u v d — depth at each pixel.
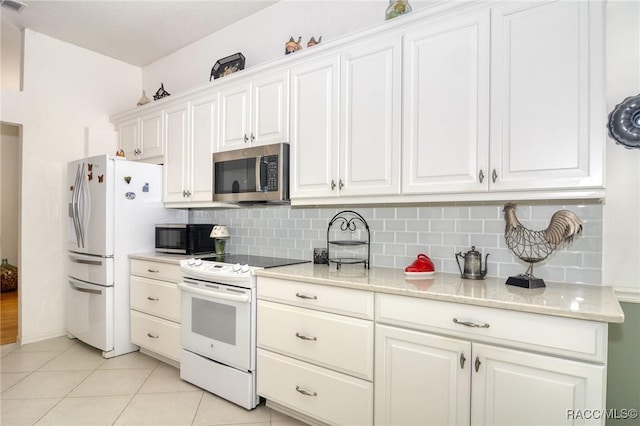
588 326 1.21
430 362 1.51
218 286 2.26
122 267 2.98
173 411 2.11
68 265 3.37
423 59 1.81
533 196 1.55
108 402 2.21
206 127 2.85
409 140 1.84
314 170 2.21
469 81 1.67
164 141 3.20
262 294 2.10
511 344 1.34
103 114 3.76
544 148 1.50
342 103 2.09
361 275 1.96
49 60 3.38
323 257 2.38
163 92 3.55
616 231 1.63
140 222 3.10
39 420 2.01
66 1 2.84
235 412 2.11
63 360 2.85
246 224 3.03
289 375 1.97
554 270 1.75
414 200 1.86
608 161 1.64
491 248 1.92
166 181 3.18
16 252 5.51
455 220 2.03
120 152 3.16
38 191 3.29
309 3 2.70
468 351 1.42
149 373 2.63
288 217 2.76
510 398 1.34
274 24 2.90
